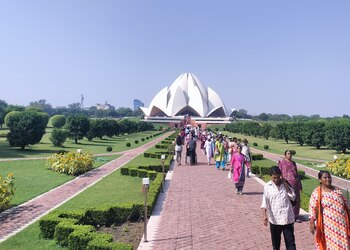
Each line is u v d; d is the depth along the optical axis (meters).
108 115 180.38
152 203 10.58
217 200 12.30
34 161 22.56
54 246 7.46
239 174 13.30
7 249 7.28
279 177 6.29
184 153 31.77
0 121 68.12
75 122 41.28
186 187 14.93
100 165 22.17
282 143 52.31
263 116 165.12
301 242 7.75
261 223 9.34
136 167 18.58
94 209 9.25
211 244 7.66
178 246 7.54
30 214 10.28
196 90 110.69
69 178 16.78
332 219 5.22
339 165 19.70
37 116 30.31
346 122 35.66
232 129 88.94
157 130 95.06
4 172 17.98
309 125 41.81
